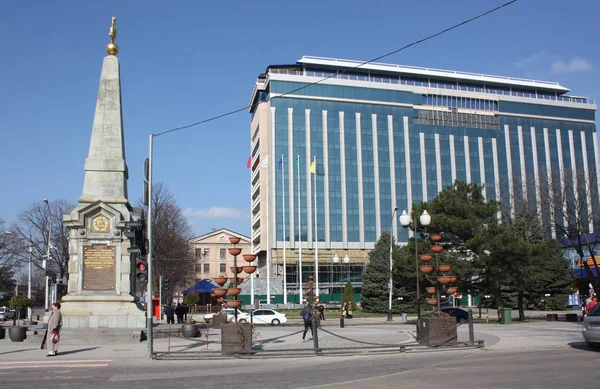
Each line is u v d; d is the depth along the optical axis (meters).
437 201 42.19
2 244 67.56
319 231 96.44
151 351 19.16
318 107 99.62
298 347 21.80
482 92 111.75
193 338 26.08
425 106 105.88
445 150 105.38
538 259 39.94
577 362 15.52
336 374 14.42
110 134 28.47
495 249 37.88
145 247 22.77
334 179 98.44
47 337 20.12
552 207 56.16
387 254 64.81
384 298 63.22
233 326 19.45
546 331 28.52
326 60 101.94
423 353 19.39
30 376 14.60
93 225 27.03
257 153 105.06
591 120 115.38
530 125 111.50
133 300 26.86
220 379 13.86
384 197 100.31
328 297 89.81
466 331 29.05
